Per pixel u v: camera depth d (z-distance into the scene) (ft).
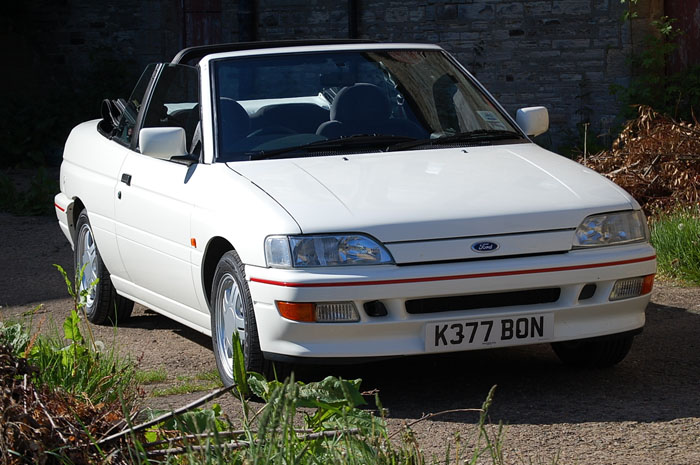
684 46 44.91
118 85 55.98
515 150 20.13
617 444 14.82
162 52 56.90
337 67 21.20
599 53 46.37
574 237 17.03
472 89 22.39
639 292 17.62
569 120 47.39
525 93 48.19
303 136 19.88
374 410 16.97
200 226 18.63
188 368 20.29
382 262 16.28
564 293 16.94
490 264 16.43
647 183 32.53
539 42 47.62
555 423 15.89
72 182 25.73
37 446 11.44
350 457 11.78
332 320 16.28
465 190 17.48
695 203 29.89
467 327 16.55
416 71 21.89
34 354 16.24
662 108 43.60
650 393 17.39
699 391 17.39
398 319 16.33
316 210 16.71
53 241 36.24
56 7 58.13
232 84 20.54
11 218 41.24
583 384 18.11
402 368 19.45
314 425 12.96
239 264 17.63
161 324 24.71
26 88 58.54
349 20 51.57
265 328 16.88
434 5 49.80
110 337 23.36
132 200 21.68
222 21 55.67
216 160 19.27
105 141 24.77
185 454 11.94
